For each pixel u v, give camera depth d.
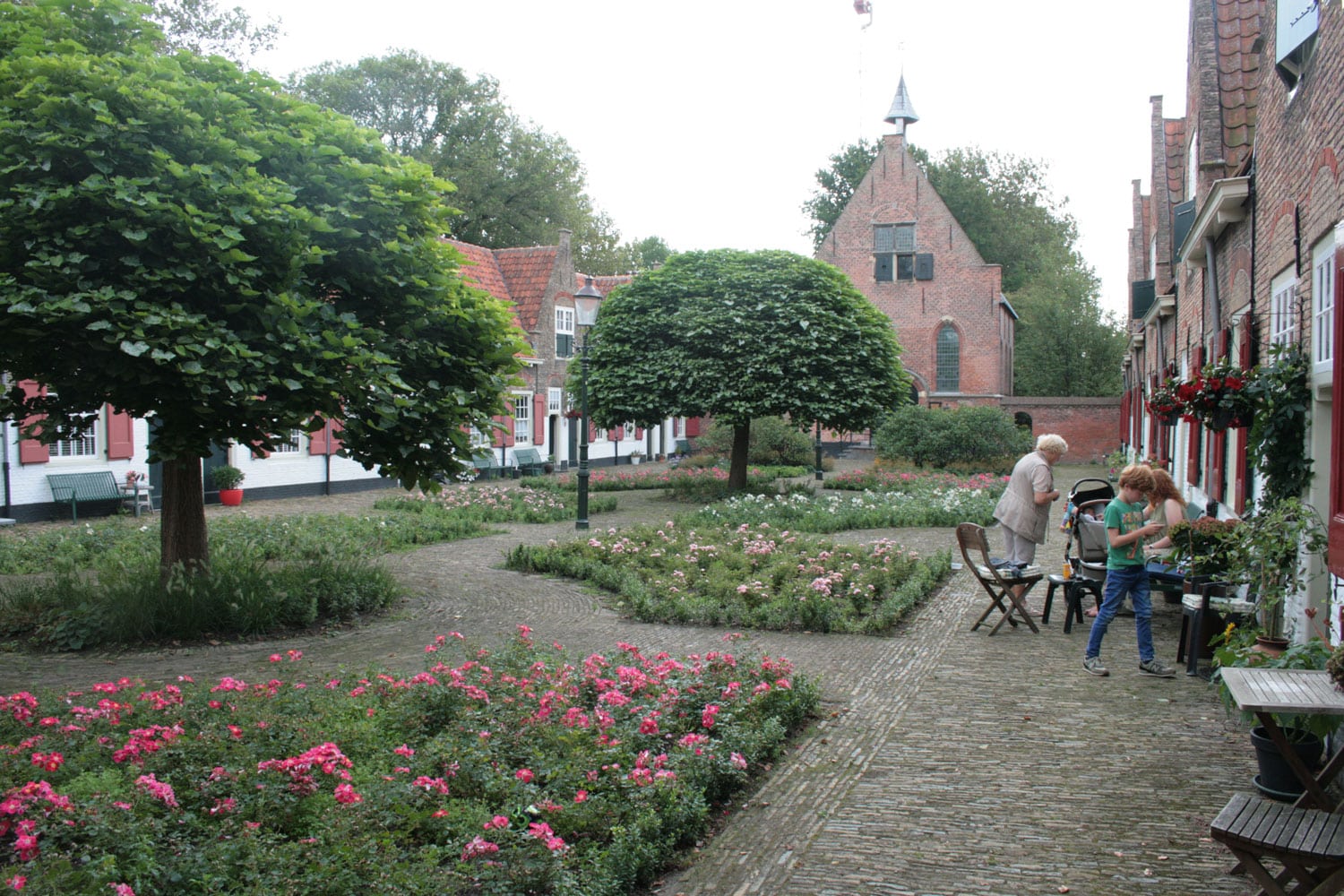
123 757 4.29
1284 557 5.93
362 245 8.64
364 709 5.31
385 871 3.33
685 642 8.10
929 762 5.18
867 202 40.53
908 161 40.12
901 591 9.57
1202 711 6.03
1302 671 4.07
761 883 3.85
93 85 7.19
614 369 20.41
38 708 5.12
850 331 20.02
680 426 43.81
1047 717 5.95
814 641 8.16
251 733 4.71
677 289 20.09
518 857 3.51
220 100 7.86
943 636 8.27
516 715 5.02
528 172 40.34
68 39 7.65
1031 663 7.30
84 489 17.39
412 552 13.48
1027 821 4.40
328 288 8.91
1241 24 11.41
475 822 3.87
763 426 30.47
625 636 8.34
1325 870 3.08
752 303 19.89
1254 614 6.24
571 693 5.51
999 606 8.42
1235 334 9.90
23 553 11.98
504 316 9.60
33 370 7.62
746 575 10.48
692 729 5.32
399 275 8.79
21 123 6.91
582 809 3.99
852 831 4.32
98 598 8.31
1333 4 6.07
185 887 3.24
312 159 8.41
